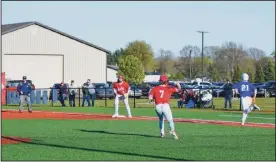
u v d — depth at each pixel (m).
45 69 65.75
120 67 93.12
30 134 19.02
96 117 27.89
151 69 134.88
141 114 30.97
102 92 54.53
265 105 44.56
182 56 123.50
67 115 29.69
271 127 22.50
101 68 69.69
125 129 21.14
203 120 26.42
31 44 64.62
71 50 67.56
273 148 15.55
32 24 64.44
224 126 22.84
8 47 62.91
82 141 16.88
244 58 120.75
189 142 16.83
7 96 41.88
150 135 18.84
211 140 17.45
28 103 32.16
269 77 95.62
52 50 66.19
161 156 13.68
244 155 14.09
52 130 20.56
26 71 64.25
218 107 39.75
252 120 26.91
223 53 120.44
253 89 23.33
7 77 61.50
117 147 15.42
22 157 13.31
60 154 13.89
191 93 38.56
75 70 67.88
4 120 25.61
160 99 17.69
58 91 42.91
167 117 17.69
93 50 69.12
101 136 18.39
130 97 57.31
